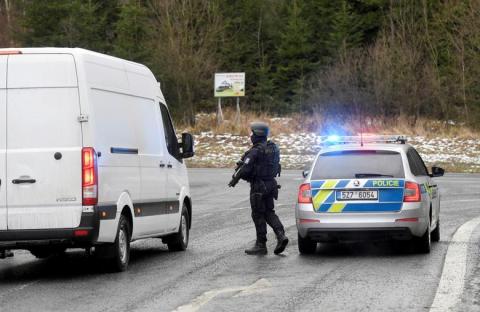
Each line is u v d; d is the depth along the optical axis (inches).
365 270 610.2
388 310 459.2
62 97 582.2
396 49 2787.9
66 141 578.2
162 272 614.5
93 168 575.2
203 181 1701.5
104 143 596.7
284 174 1844.2
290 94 3208.7
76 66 584.4
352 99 2694.4
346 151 710.5
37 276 611.8
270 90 3196.4
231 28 3243.1
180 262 670.5
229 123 2655.0
